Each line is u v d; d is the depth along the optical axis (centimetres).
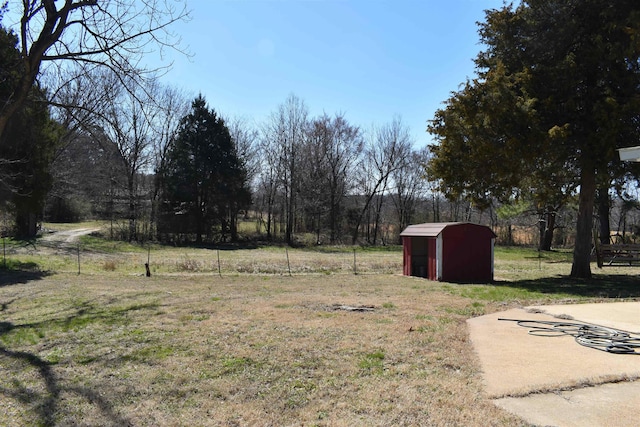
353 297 1009
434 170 1480
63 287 1201
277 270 1750
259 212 5066
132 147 3550
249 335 635
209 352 555
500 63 1305
